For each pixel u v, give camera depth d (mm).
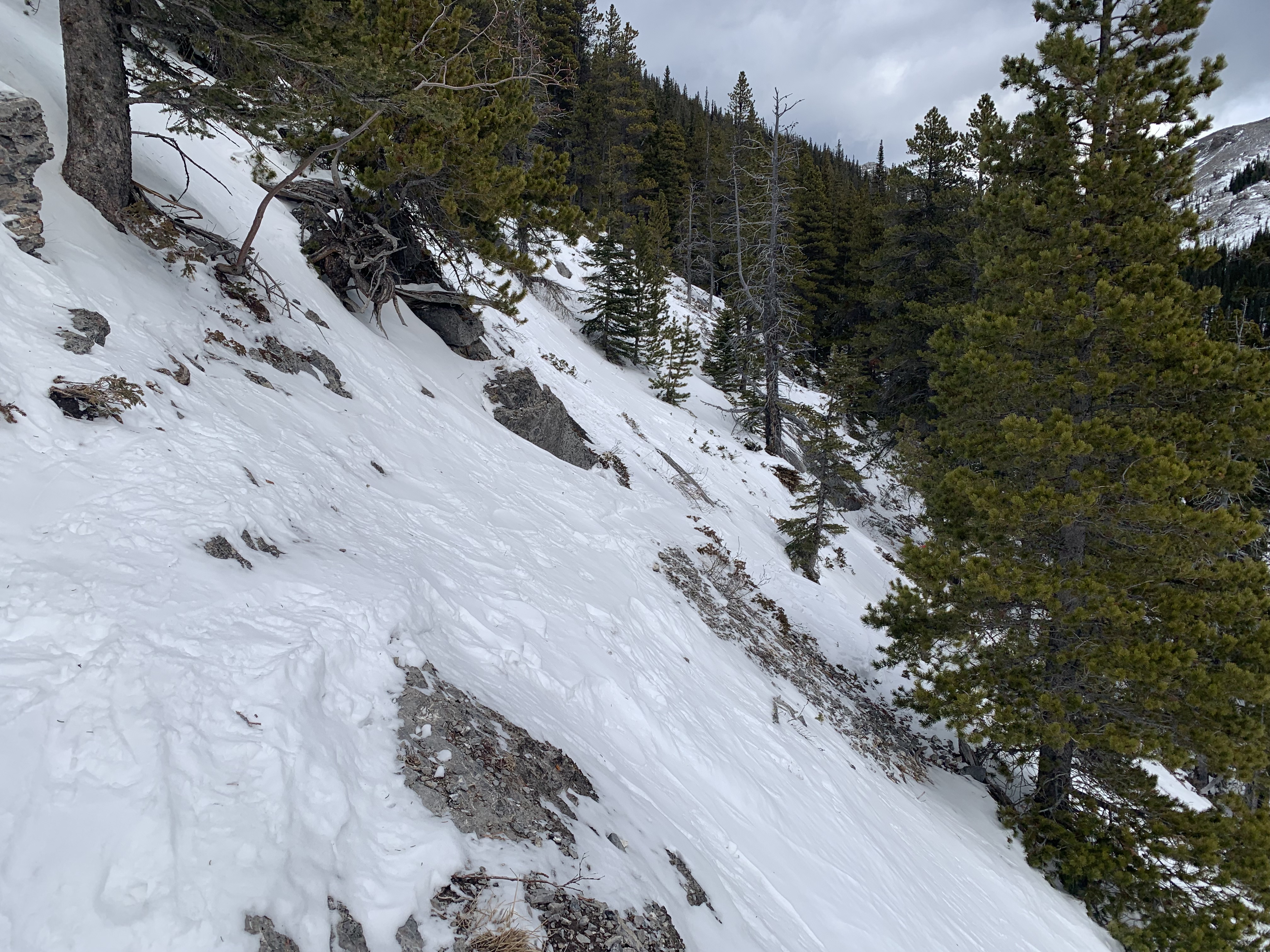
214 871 2951
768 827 6980
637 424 23625
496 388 16219
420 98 9531
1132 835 10391
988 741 13336
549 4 43969
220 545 5031
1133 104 11383
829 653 15719
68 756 3129
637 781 6008
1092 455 10484
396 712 4496
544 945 3389
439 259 17078
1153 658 9398
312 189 13102
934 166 27875
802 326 38094
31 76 9156
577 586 9461
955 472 11547
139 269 8195
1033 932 8672
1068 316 10695
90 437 5410
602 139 46375
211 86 9172
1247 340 16766
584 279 33344
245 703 3775
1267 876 9109
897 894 7328
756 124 51562
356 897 3236
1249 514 10469
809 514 23828
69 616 3812
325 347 11062
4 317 5762
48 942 2525
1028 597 10047
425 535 8094
